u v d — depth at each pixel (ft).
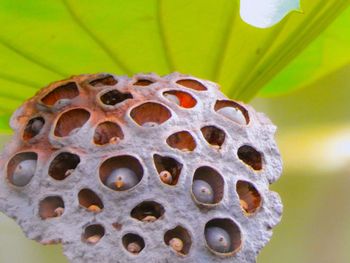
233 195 1.06
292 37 1.25
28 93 1.34
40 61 1.27
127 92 1.13
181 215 1.03
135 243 1.01
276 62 1.27
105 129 1.08
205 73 1.29
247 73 1.29
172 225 1.02
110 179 1.04
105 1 1.17
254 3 1.01
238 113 1.14
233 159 1.09
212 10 1.20
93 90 1.13
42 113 1.12
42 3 1.18
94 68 1.29
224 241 1.04
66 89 1.15
